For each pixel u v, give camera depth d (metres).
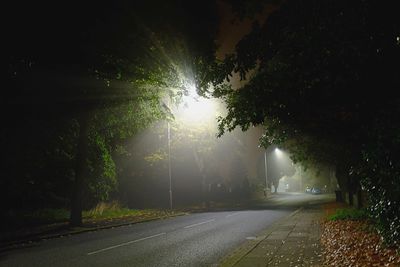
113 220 25.17
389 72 5.49
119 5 6.79
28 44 7.76
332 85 6.25
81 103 17.89
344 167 19.22
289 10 5.09
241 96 7.02
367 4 4.74
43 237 16.73
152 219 26.81
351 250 10.08
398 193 6.57
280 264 9.52
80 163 20.98
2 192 22.62
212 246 13.60
